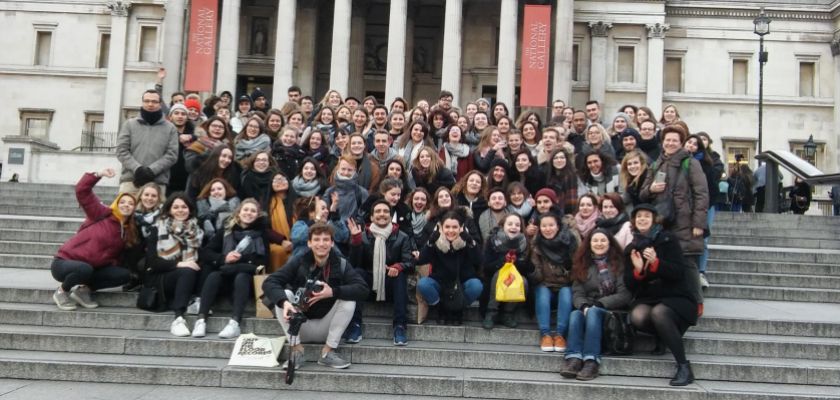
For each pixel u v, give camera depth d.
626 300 9.06
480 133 13.68
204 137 11.92
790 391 8.11
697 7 45.44
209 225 10.16
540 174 11.73
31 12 46.12
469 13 43.53
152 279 9.76
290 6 37.25
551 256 9.52
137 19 44.50
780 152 22.06
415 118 12.70
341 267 8.74
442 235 9.52
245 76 43.56
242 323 9.38
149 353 8.83
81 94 45.72
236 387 8.19
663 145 10.41
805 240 17.20
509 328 9.69
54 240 13.91
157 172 11.05
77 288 9.80
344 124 14.52
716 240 17.42
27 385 7.91
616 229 10.06
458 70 36.50
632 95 43.72
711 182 12.27
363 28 42.69
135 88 44.19
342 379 8.20
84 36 45.97
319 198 9.85
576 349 8.62
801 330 9.87
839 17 44.28
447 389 8.16
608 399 8.03
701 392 7.96
